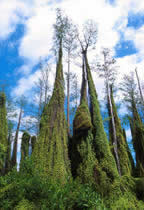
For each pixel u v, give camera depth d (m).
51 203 8.05
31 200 8.31
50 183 9.49
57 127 12.84
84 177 11.12
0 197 8.30
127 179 12.48
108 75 20.77
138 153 17.77
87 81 15.48
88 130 12.66
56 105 13.86
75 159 12.30
